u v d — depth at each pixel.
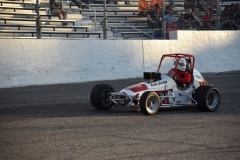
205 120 20.48
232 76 39.53
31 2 44.56
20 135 17.52
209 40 43.00
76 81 36.06
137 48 39.00
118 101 22.23
